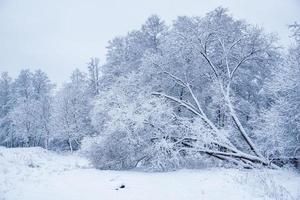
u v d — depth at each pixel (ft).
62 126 127.65
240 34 65.87
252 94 76.43
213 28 63.16
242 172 38.09
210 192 27.84
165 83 62.28
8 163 42.88
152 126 52.19
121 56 96.27
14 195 23.89
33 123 154.71
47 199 23.61
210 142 49.39
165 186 31.76
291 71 39.09
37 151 103.35
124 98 55.52
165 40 66.54
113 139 52.01
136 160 53.36
